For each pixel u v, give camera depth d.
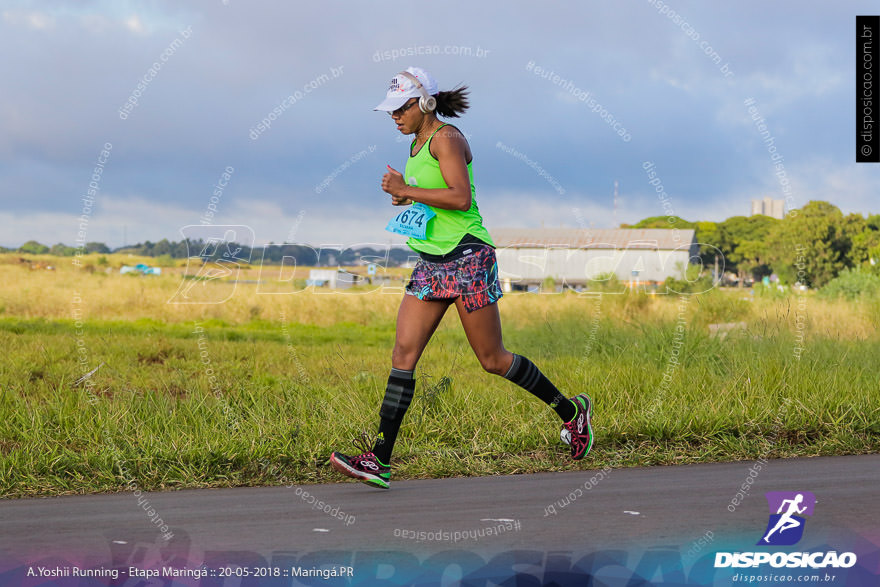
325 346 13.05
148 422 6.74
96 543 3.99
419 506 4.75
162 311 17.94
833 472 5.57
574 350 12.05
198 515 4.58
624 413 7.34
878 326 12.28
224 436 6.36
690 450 6.50
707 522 4.25
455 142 5.29
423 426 6.86
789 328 11.23
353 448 6.38
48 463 5.71
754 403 7.48
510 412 7.24
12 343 11.54
